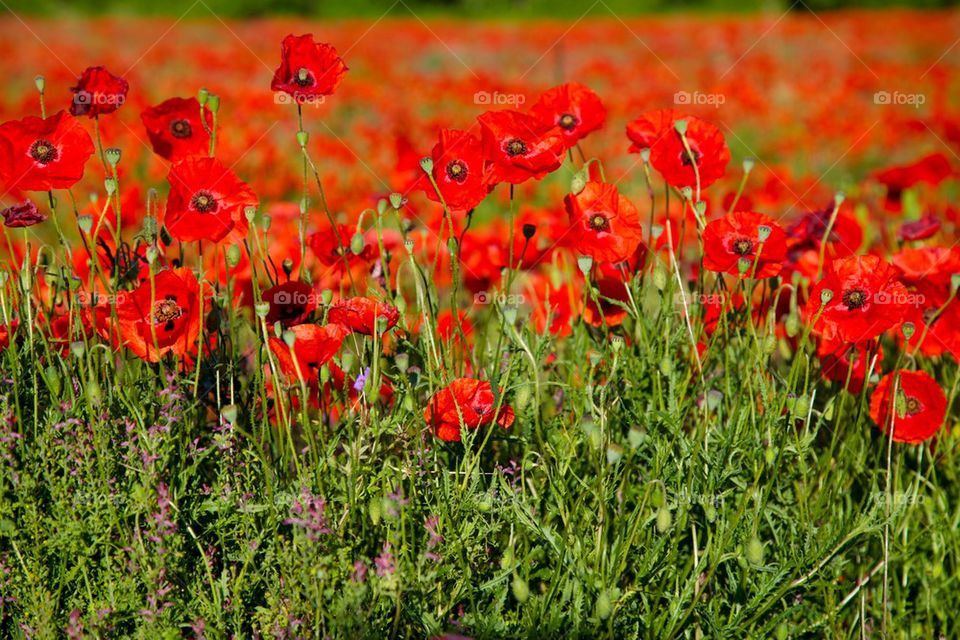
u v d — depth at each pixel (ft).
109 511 7.91
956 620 9.58
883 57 59.93
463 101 38.81
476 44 67.36
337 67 9.06
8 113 35.53
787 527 9.09
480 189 9.00
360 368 8.87
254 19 107.76
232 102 35.86
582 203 9.25
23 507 8.00
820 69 50.88
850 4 108.78
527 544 8.61
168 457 7.98
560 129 9.04
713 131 9.82
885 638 8.96
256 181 24.91
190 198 8.70
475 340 11.04
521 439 8.66
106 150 8.59
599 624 7.86
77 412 8.16
